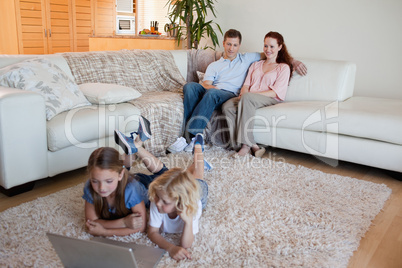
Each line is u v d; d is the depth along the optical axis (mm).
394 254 1625
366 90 3943
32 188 2191
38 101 2045
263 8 4469
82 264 1338
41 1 5430
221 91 3123
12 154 1980
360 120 2525
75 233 1659
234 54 3402
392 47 3678
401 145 2438
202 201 1818
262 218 1854
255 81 3199
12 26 5238
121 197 1593
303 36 4238
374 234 1788
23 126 1997
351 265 1531
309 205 2025
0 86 2234
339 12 3934
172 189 1392
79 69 2906
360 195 2201
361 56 3893
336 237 1709
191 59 3805
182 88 3406
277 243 1641
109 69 3076
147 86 3340
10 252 1496
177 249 1513
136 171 2457
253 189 2217
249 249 1578
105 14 6367
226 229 1726
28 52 5398
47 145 2162
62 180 2354
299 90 3234
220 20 4883
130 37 4926
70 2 5797
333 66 3164
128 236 1648
